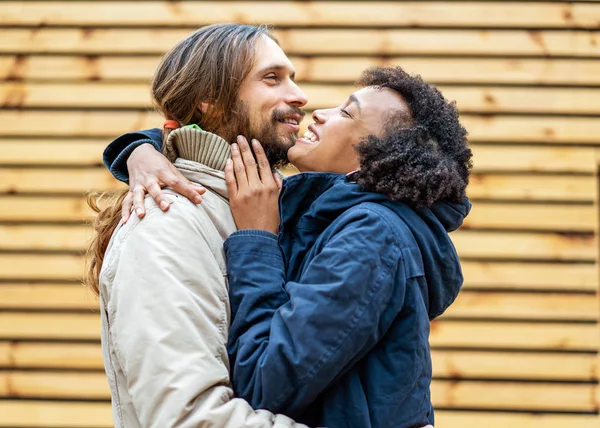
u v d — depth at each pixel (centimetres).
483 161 415
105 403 405
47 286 412
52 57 423
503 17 419
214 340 166
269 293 170
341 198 179
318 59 416
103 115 421
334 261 164
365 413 164
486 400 402
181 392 156
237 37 202
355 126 188
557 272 409
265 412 159
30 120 421
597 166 414
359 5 419
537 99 416
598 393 401
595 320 406
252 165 189
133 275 169
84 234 416
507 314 407
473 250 411
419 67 417
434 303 179
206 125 203
